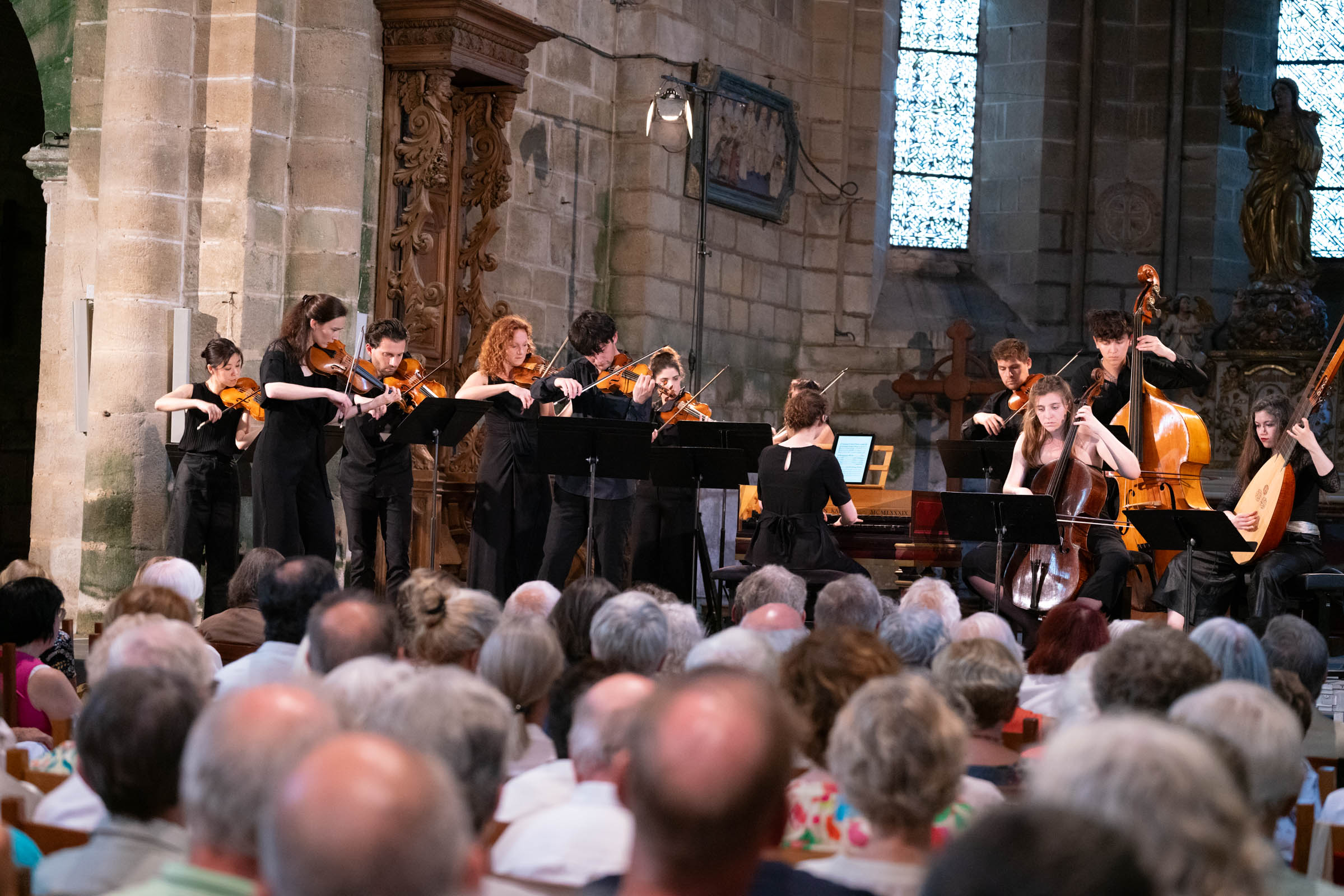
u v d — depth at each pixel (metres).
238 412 8.95
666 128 13.10
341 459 9.31
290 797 1.54
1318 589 8.13
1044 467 8.62
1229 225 17.08
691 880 1.87
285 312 10.12
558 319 12.91
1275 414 8.38
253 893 2.18
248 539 9.91
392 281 10.70
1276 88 15.49
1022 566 8.41
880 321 16.50
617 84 13.55
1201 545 7.41
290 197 10.15
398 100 10.63
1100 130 17.14
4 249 15.58
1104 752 1.76
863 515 11.11
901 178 17.30
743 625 5.10
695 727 1.87
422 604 4.78
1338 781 5.01
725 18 14.43
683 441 9.49
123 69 9.73
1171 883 1.66
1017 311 17.12
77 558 10.79
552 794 3.39
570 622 5.20
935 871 1.36
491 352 9.10
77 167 10.66
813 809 3.23
